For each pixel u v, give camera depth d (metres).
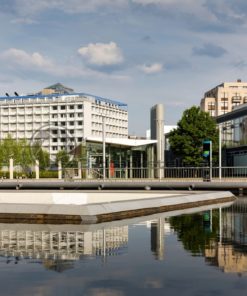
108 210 18.53
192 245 11.55
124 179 46.41
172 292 7.11
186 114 55.84
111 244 11.72
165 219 18.27
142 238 12.80
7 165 93.81
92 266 9.00
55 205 18.27
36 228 15.38
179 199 24.50
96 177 54.09
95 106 150.88
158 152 63.97
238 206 25.45
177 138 55.25
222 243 11.87
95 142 68.38
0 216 18.73
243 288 7.33
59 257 9.95
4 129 149.38
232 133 67.00
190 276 8.14
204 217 19.02
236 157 66.00
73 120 143.75
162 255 10.15
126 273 8.38
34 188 44.38
